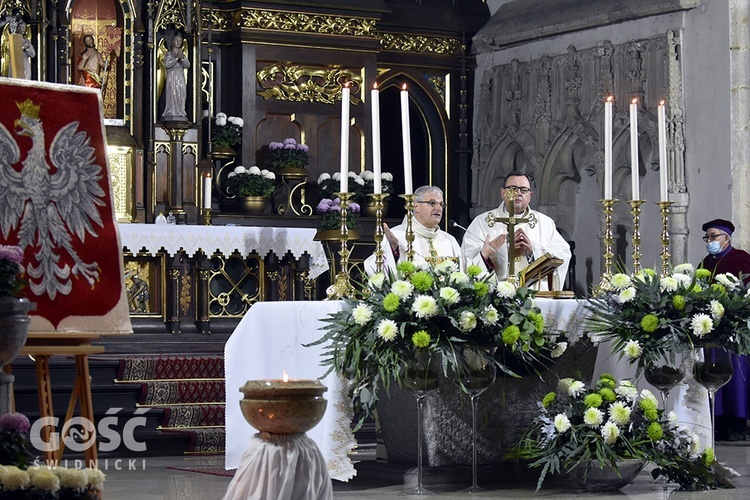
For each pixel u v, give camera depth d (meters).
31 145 6.14
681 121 17.36
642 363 9.36
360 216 18.86
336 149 19.45
